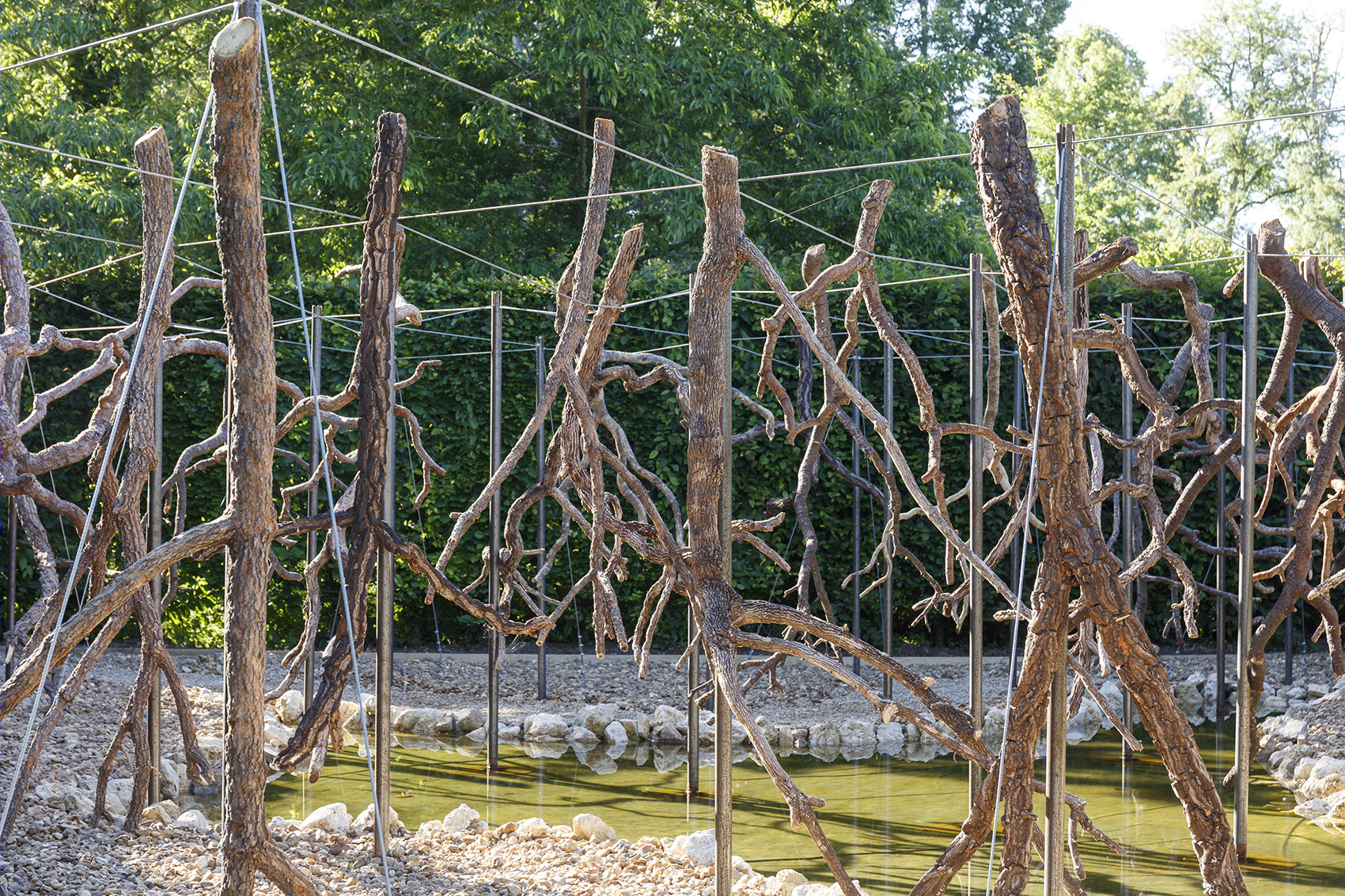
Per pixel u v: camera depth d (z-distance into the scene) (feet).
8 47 42.32
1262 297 32.89
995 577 12.09
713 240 12.49
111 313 32.12
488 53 41.68
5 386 15.80
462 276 42.16
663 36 44.45
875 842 17.63
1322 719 24.76
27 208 35.17
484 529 33.12
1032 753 11.14
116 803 17.33
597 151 15.23
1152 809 19.84
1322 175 91.56
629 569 33.76
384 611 15.56
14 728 21.33
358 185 43.50
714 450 12.31
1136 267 17.37
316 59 44.73
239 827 10.19
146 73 44.60
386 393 12.30
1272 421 20.06
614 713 26.25
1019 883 11.02
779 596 33.94
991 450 18.92
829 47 47.26
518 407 32.58
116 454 21.43
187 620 35.04
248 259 10.32
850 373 28.89
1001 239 11.03
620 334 32.50
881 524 33.24
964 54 50.21
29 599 31.99
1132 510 23.15
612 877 14.96
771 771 10.76
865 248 14.98
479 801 20.07
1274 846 17.61
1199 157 91.35
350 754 24.25
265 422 10.49
